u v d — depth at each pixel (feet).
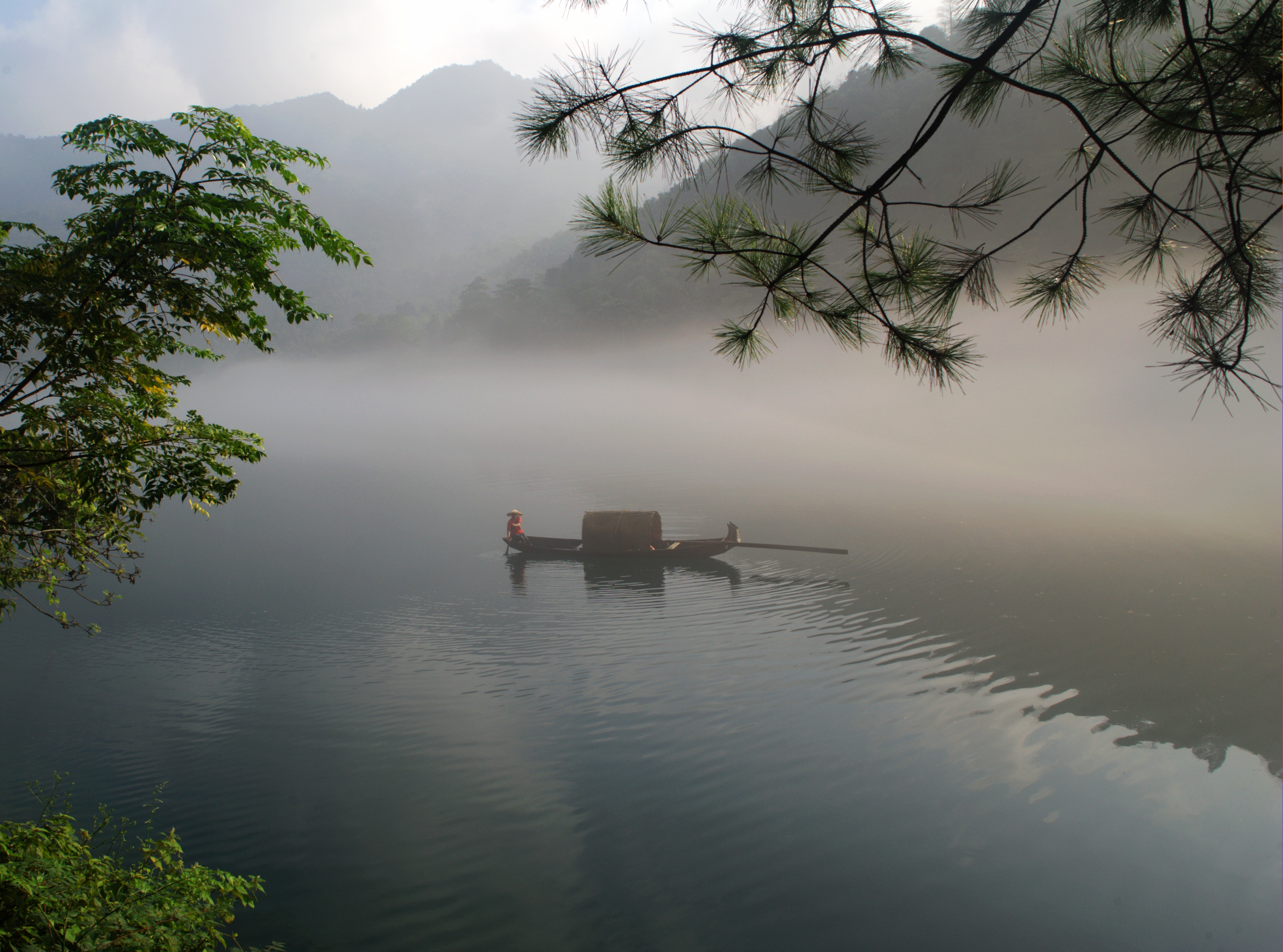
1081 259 11.22
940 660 43.83
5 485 18.70
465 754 34.53
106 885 15.83
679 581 66.28
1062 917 22.95
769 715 37.04
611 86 10.77
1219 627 48.24
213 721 39.50
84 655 51.42
